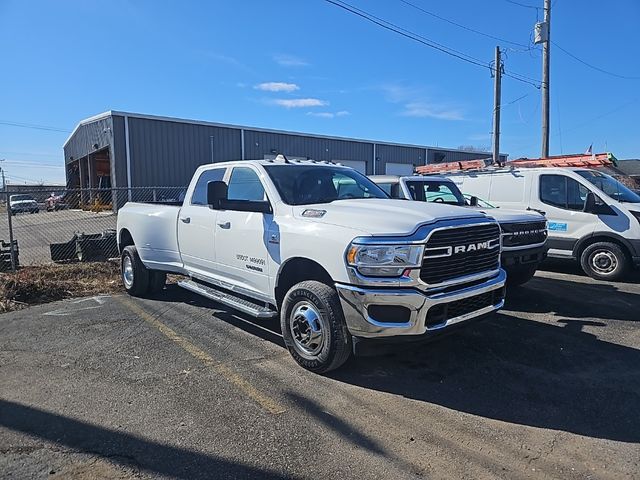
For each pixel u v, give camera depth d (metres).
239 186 5.49
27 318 6.22
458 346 5.09
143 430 3.36
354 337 4.00
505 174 9.98
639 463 3.01
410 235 3.80
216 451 3.10
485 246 4.34
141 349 5.00
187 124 27.78
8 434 3.30
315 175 5.40
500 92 20.67
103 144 26.94
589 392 4.02
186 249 6.22
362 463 2.99
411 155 40.34
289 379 4.25
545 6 18.58
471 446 3.19
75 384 4.12
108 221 20.23
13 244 9.31
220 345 5.12
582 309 6.56
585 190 8.86
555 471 2.92
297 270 4.61
